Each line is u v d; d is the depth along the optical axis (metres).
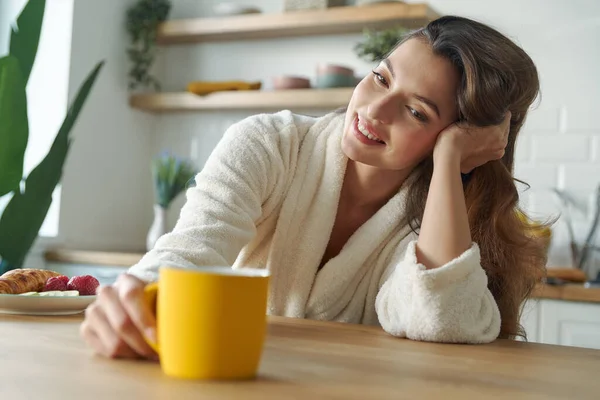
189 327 0.64
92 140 3.65
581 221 3.18
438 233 1.19
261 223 1.42
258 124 1.39
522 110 1.44
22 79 2.48
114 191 3.81
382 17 3.31
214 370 0.65
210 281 0.64
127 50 3.86
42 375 0.64
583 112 3.20
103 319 0.74
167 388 0.61
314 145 1.46
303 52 3.72
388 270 1.44
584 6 3.23
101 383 0.62
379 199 1.47
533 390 0.72
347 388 0.65
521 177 3.27
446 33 1.29
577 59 3.23
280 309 1.44
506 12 3.34
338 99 3.36
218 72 3.91
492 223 1.47
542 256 1.52
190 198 1.24
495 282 1.49
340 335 1.06
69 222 3.54
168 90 4.02
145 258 1.06
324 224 1.43
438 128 1.31
